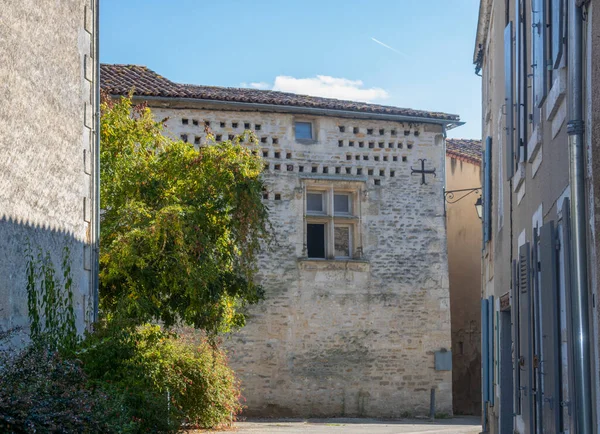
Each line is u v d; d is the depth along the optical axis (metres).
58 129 10.54
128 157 14.48
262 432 16.03
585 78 6.06
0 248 8.86
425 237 22.95
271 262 21.67
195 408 16.25
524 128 9.55
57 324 10.04
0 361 7.60
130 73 22.53
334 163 22.47
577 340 6.02
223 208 14.58
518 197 10.45
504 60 11.91
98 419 7.84
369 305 22.34
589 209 5.94
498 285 13.29
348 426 18.75
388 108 23.20
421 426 19.14
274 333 21.53
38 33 10.00
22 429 6.73
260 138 21.88
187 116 21.23
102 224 14.01
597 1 5.75
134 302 13.02
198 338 20.33
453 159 26.33
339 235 22.66
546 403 7.45
